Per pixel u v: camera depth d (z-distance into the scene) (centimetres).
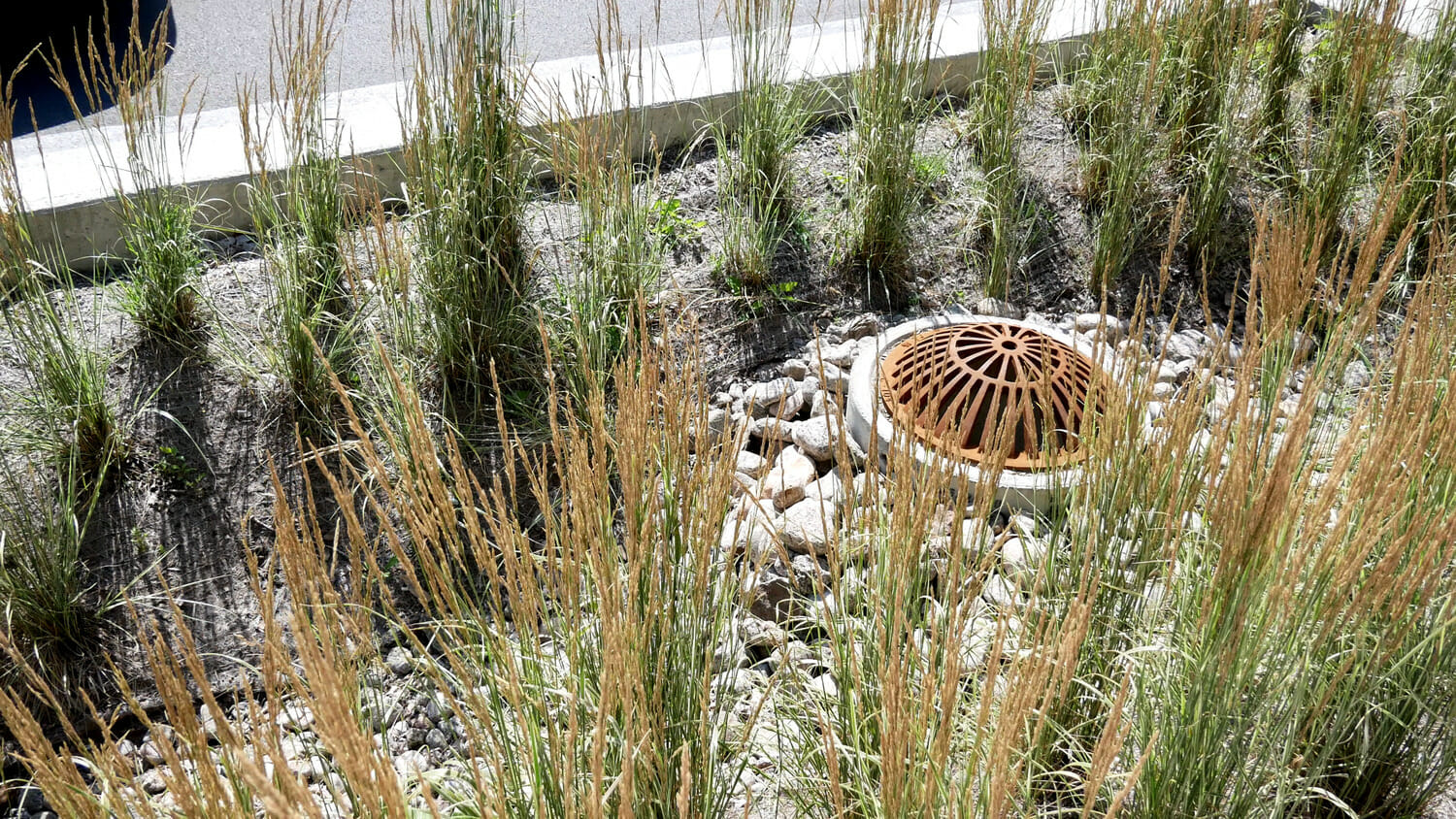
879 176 471
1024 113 508
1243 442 208
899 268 488
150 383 394
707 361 446
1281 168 532
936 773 177
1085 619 177
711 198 504
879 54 462
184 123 507
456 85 410
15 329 380
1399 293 460
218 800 164
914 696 227
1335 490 201
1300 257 275
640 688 192
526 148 460
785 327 464
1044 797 257
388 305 402
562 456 230
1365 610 221
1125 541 271
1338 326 284
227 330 410
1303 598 223
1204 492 264
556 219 468
